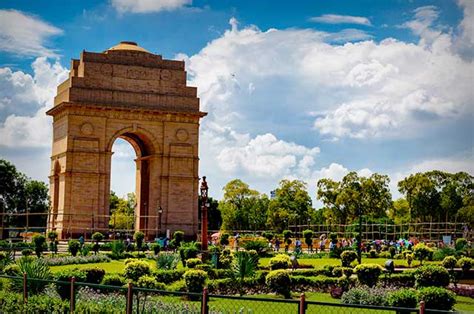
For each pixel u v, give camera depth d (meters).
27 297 33.59
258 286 48.94
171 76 110.19
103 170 104.38
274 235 124.19
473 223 151.50
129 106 106.06
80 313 29.88
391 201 160.38
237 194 180.25
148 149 111.69
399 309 22.02
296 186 171.62
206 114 111.00
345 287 48.72
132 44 112.88
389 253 86.88
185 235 108.44
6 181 130.25
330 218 161.50
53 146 110.75
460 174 164.88
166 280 51.91
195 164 110.31
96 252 83.25
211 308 32.78
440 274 42.28
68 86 106.81
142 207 112.62
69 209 102.00
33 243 84.88
